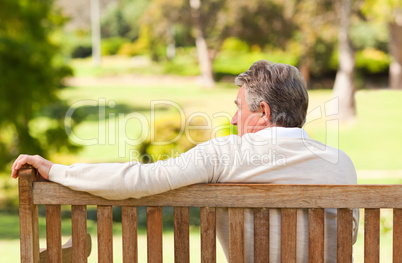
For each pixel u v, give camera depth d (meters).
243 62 39.84
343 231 1.67
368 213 1.66
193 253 4.50
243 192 1.67
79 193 1.71
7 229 7.23
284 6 29.20
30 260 1.71
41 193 1.71
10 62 9.14
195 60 42.12
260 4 30.72
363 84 33.31
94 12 46.62
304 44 31.36
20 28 9.85
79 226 1.74
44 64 9.48
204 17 33.53
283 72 1.80
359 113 23.89
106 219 1.72
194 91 32.94
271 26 31.19
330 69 34.28
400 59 28.98
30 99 9.31
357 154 17.69
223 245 1.85
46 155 10.15
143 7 46.16
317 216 1.67
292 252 1.68
